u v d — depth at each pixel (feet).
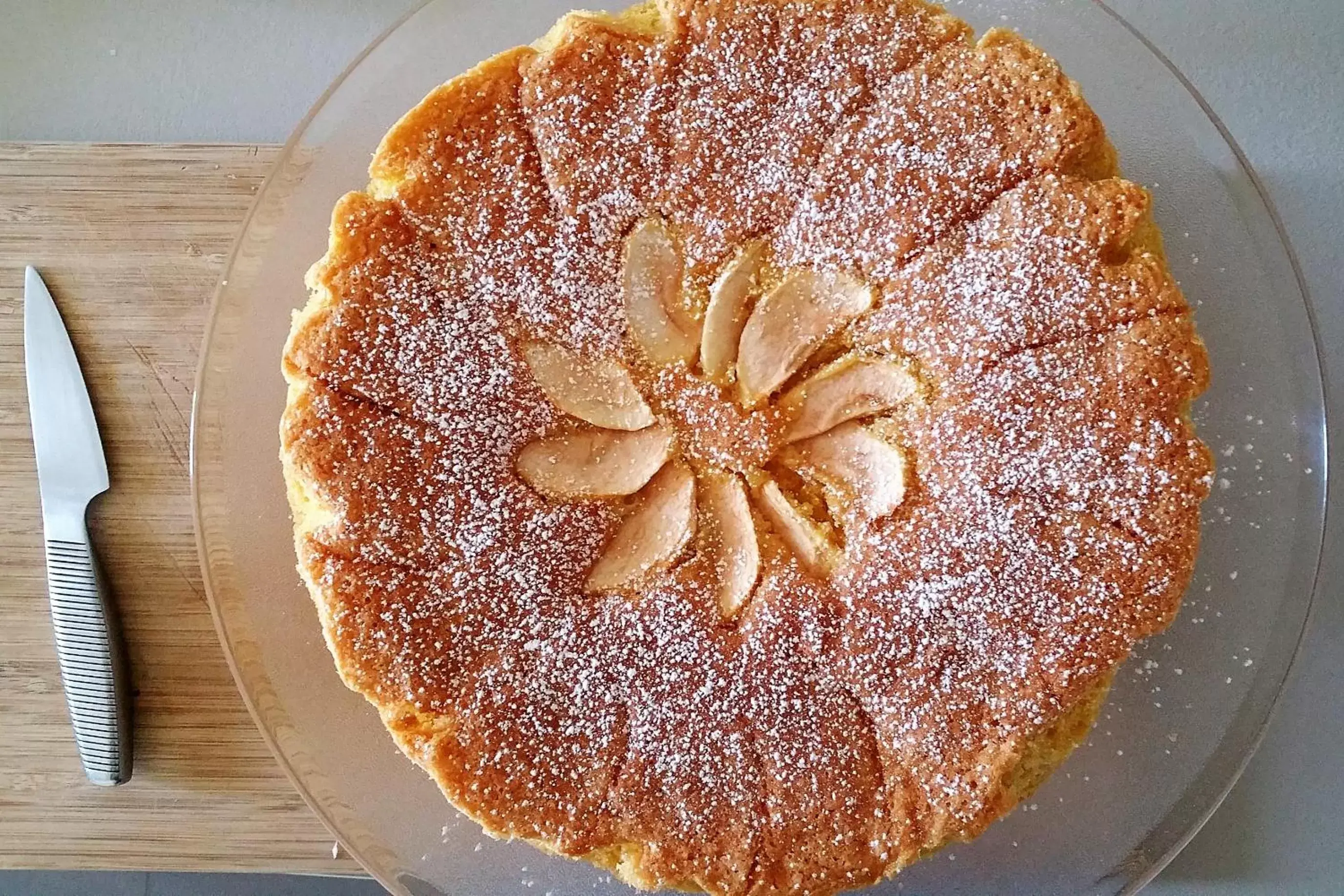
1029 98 1.46
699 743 1.44
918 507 1.45
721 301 1.48
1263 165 1.71
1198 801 1.59
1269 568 1.60
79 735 1.61
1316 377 1.59
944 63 1.47
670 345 1.49
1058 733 1.48
